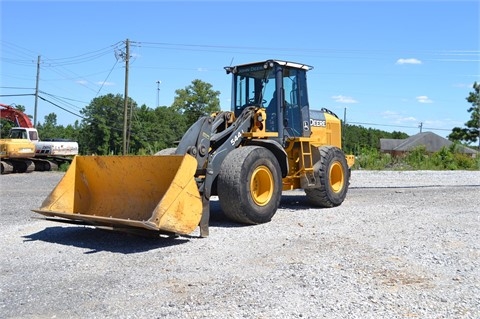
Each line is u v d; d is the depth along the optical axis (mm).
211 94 55406
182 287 5066
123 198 7930
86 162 8180
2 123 45688
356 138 77438
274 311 4363
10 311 4445
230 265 5887
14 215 10078
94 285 5164
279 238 7367
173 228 6762
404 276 5391
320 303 4555
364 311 4367
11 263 6105
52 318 4273
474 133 57031
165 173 7418
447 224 8531
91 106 59156
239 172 8203
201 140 8000
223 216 9492
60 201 7918
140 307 4504
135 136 59781
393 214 9719
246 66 10156
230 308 4441
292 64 10117
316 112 11555
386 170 26922
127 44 36188
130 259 6262
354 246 6789
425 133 66000
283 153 9391
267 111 9906
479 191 14617
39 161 27969
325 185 10602
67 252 6684
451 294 4820
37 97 44562
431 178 20328
